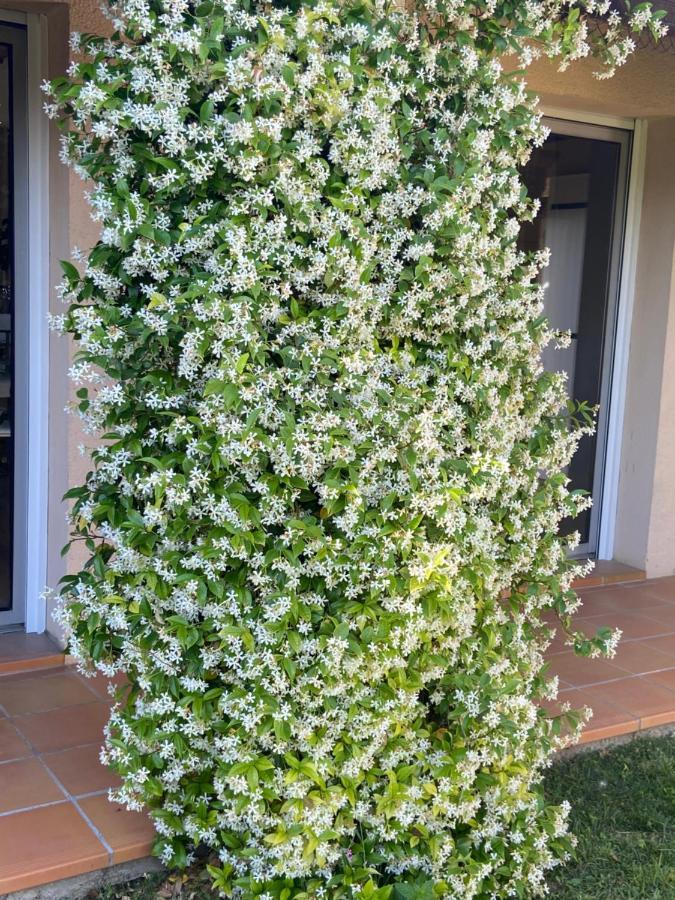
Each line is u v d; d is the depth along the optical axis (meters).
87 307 2.53
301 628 2.48
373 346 2.64
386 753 2.69
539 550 3.18
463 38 2.81
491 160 2.93
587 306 5.94
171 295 2.46
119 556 2.56
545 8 3.08
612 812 3.37
